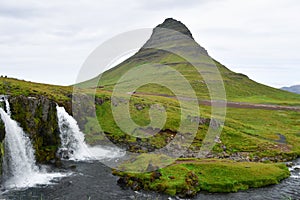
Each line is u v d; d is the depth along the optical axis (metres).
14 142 49.88
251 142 76.56
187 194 42.12
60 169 51.84
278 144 78.75
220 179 47.59
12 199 39.09
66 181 46.12
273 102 162.12
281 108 139.62
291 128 103.56
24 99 56.41
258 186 47.53
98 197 40.44
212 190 44.66
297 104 161.38
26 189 42.84
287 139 85.50
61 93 80.94
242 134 80.75
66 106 71.56
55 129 62.72
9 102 54.06
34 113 57.44
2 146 46.38
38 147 56.44
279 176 51.91
